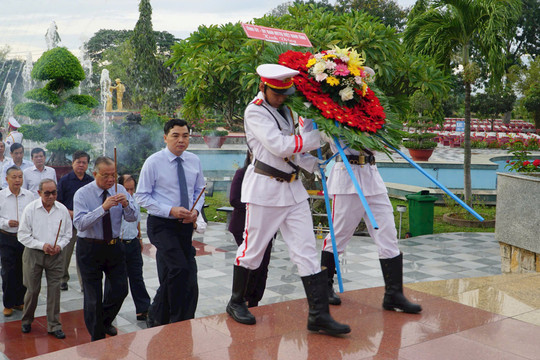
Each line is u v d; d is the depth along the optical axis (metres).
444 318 3.75
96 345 3.21
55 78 14.80
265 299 6.93
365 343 3.28
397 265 3.85
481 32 11.86
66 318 6.29
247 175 3.55
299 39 4.05
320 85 3.56
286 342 3.28
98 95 42.94
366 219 3.97
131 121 16.56
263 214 3.43
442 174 19.36
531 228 6.35
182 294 4.66
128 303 6.82
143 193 4.75
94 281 5.10
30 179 7.76
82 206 5.07
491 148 32.31
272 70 3.28
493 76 12.28
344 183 3.87
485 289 4.46
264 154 3.44
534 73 40.94
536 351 3.23
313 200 10.97
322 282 3.38
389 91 10.68
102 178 5.07
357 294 4.28
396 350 3.19
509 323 3.68
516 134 34.94
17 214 6.31
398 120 3.88
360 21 9.90
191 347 3.19
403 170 19.34
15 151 8.06
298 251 3.41
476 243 10.47
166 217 4.77
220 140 25.25
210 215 12.88
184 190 4.89
